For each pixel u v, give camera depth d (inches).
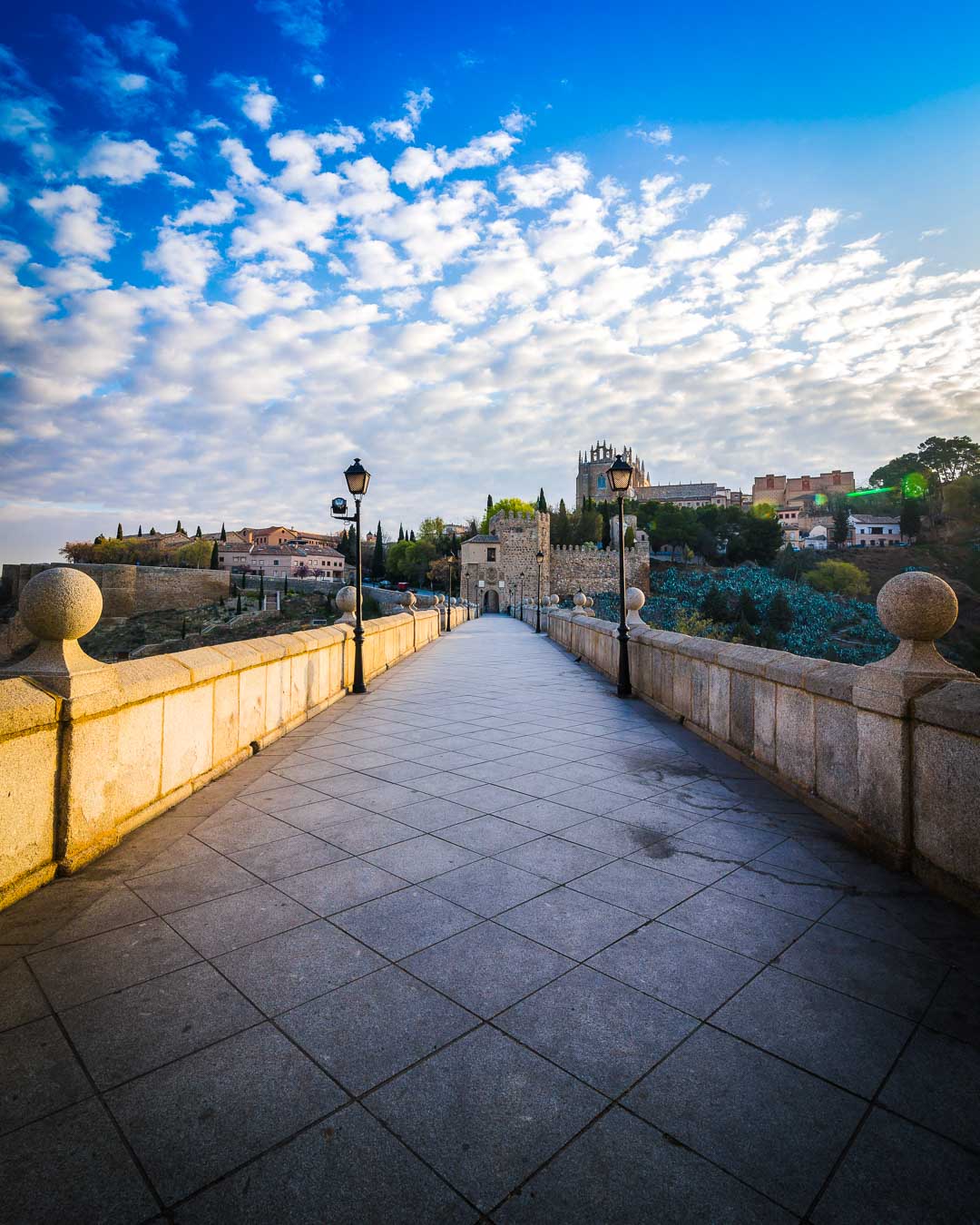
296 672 313.0
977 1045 87.7
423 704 377.4
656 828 172.6
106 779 153.4
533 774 225.6
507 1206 63.1
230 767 229.5
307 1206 62.9
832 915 124.3
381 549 4180.6
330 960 107.2
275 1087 78.6
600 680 492.1
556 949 111.4
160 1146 69.8
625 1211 62.7
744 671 238.8
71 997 96.1
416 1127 72.7
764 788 210.2
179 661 197.9
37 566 3036.4
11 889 125.0
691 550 4357.8
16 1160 67.7
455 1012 93.7
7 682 131.9
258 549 4894.2
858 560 4143.7
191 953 109.0
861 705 156.9
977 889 123.1
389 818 179.3
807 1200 64.2
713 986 100.7
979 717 121.4
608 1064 83.1
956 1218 62.5
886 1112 75.9
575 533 4055.1
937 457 5073.8
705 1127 73.2
